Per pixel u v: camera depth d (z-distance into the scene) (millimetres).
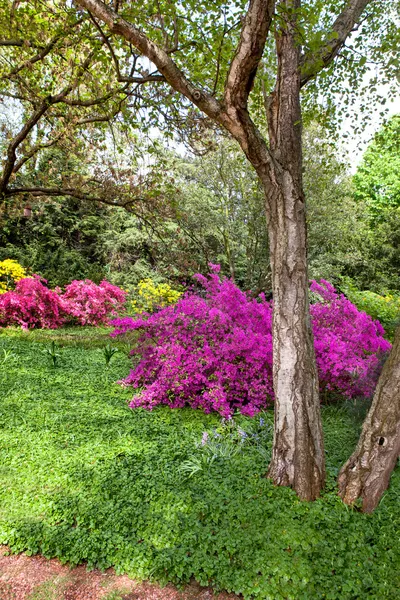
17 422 5035
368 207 23719
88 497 3660
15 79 7320
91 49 6508
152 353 6312
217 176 13570
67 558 3088
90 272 16594
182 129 7059
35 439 4645
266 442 4598
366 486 3439
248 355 5723
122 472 4012
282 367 3643
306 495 3531
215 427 5117
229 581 2867
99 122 8047
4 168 8594
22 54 7145
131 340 10289
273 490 3607
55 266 15914
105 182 8898
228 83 3203
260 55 3049
